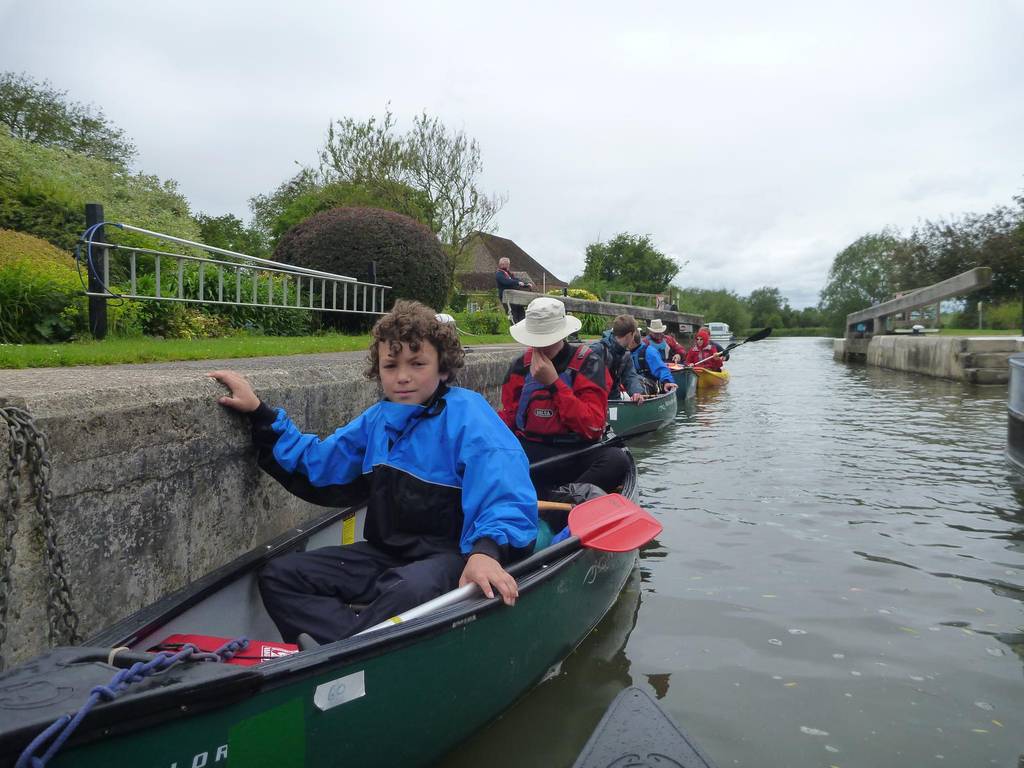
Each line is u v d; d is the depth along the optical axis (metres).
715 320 69.12
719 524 5.00
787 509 5.37
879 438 8.52
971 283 16.98
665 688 2.88
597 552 3.26
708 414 11.01
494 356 7.68
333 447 2.70
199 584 2.37
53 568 2.01
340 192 17.89
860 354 25.17
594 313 15.62
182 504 2.71
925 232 24.67
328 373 4.01
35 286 5.41
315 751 1.89
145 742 1.54
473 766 2.41
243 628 2.56
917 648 3.21
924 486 6.07
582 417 4.24
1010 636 3.32
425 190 17.81
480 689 2.46
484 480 2.42
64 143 27.41
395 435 2.57
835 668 3.04
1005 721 2.65
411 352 2.51
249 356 5.45
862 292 63.88
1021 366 6.59
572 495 3.74
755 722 2.65
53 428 2.12
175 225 15.27
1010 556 4.35
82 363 4.18
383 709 2.06
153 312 6.61
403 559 2.60
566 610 2.98
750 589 3.87
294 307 7.43
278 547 2.75
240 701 1.69
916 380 16.86
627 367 8.06
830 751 2.47
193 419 2.72
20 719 1.37
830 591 3.84
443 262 10.62
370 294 9.74
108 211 12.66
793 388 15.39
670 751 1.77
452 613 2.23
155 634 2.15
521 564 2.65
